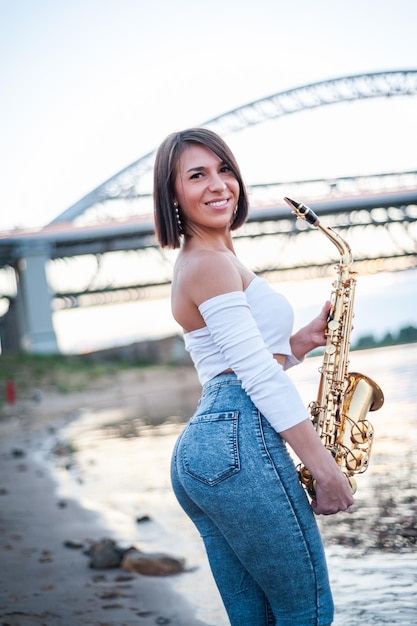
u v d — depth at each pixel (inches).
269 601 81.3
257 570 78.6
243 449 77.4
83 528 213.6
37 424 839.1
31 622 128.3
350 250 93.0
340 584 135.4
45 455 462.0
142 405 1039.0
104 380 1622.8
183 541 186.9
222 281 79.2
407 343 2445.9
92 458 413.4
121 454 418.0
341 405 87.5
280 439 79.3
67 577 157.1
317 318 92.7
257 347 77.7
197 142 86.1
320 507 78.3
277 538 76.7
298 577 77.5
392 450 281.0
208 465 77.9
